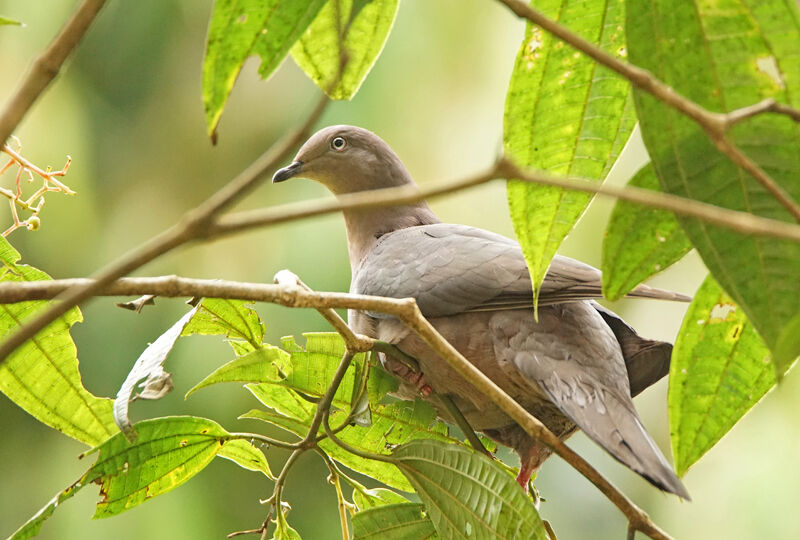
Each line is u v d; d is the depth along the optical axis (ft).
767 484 44.24
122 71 43.96
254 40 14.69
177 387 38.99
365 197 11.48
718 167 15.34
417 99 47.80
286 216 11.32
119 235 44.06
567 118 17.87
